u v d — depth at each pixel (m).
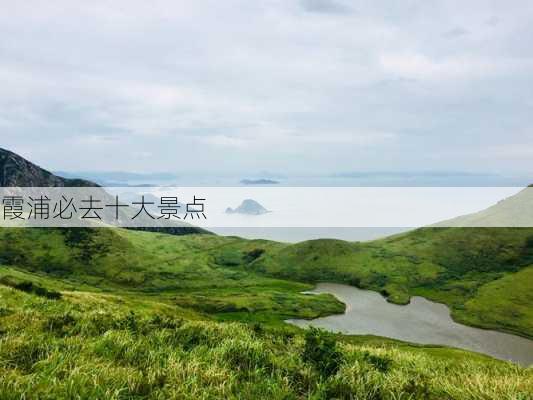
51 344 9.81
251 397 7.95
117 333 11.02
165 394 7.77
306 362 10.22
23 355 9.05
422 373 11.31
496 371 11.95
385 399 8.51
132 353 9.73
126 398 7.48
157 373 8.49
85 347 9.84
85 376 7.84
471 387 8.90
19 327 11.84
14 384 7.26
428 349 105.12
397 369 11.71
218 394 7.95
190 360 9.36
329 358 10.23
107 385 7.68
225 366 9.35
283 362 10.15
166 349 10.13
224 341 11.17
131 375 8.10
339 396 8.57
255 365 9.56
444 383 9.45
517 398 8.13
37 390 7.25
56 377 7.78
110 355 9.52
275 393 8.14
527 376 10.83
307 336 11.29
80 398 7.12
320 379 9.03
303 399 8.64
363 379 9.23
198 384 8.28
